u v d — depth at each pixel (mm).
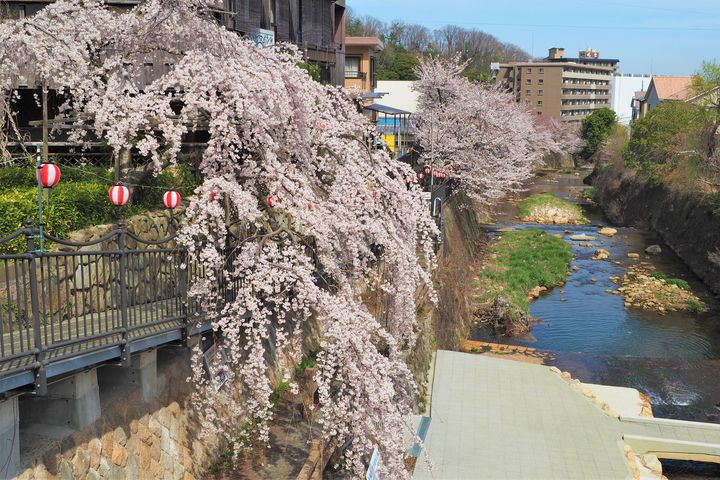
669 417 14336
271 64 8664
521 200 45281
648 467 11562
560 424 12703
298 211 7652
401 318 8836
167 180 9641
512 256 27422
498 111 32344
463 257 24156
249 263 7102
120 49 9672
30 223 4969
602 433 12484
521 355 17781
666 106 39125
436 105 29766
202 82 7836
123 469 5949
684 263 28359
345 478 8203
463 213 29375
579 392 14359
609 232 34500
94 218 7809
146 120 7883
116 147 7793
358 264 8352
